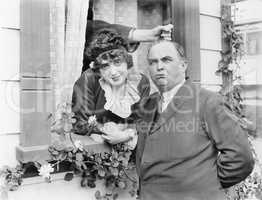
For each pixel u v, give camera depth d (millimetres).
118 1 1685
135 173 1673
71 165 1494
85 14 1537
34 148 1370
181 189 1393
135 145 1600
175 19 1770
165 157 1408
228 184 1420
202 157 1389
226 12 1968
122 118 1626
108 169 1553
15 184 1363
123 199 1655
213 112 1352
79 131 1539
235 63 1986
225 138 1333
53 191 1480
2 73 1362
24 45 1363
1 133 1362
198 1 1803
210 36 1938
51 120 1440
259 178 2029
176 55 1550
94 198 1584
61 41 1478
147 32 1711
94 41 1597
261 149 2086
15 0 1386
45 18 1402
